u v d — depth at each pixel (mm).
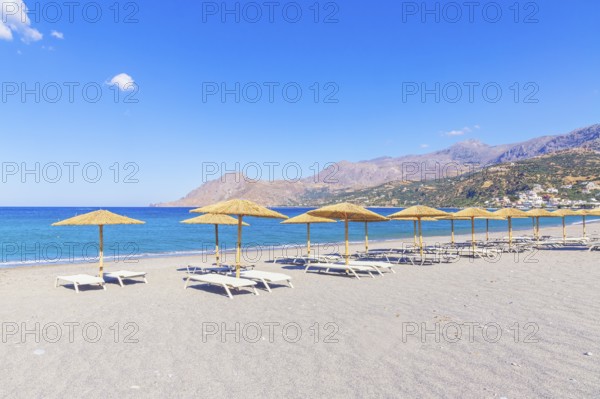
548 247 22406
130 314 8281
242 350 5945
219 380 4844
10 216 82125
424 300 9289
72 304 9320
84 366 5324
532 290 10125
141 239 35000
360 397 4328
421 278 12633
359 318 7723
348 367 5211
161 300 9719
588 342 5961
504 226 60094
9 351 5941
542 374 4828
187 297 10078
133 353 5844
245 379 4867
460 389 4469
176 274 14273
